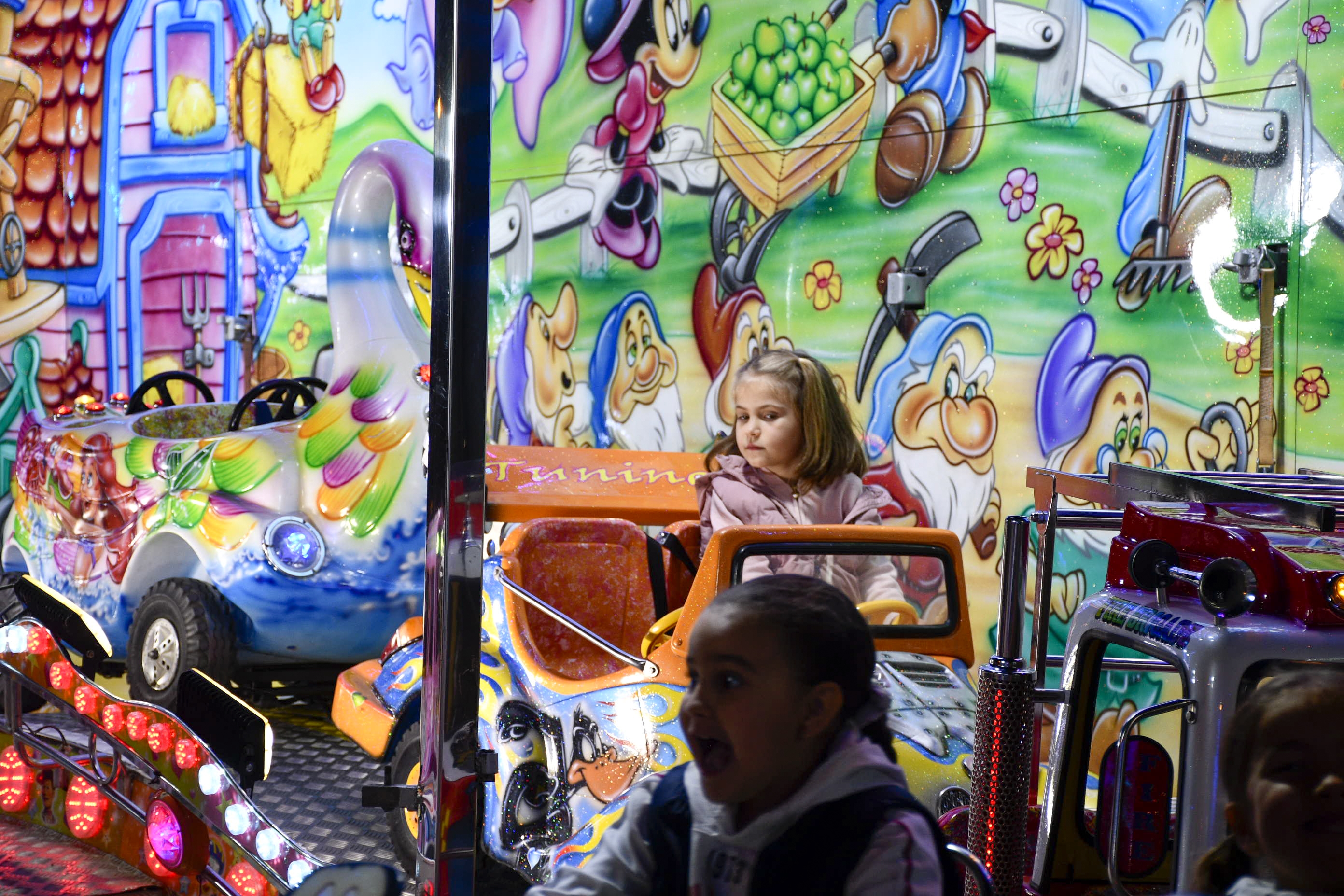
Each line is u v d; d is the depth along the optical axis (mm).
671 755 2549
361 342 4531
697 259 5102
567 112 5500
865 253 4621
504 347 5840
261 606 4348
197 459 4656
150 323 7609
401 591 4410
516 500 3316
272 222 6988
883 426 4609
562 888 1265
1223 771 1313
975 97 4320
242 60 7066
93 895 3025
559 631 3488
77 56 7871
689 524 3551
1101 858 2041
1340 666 1487
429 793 1478
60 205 8000
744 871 1174
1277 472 3682
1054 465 4195
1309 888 1232
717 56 4988
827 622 1163
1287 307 3664
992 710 1675
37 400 8125
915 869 1127
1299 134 3637
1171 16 3881
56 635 4203
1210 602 1550
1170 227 3912
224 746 2818
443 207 1436
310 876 1500
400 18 6270
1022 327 4250
